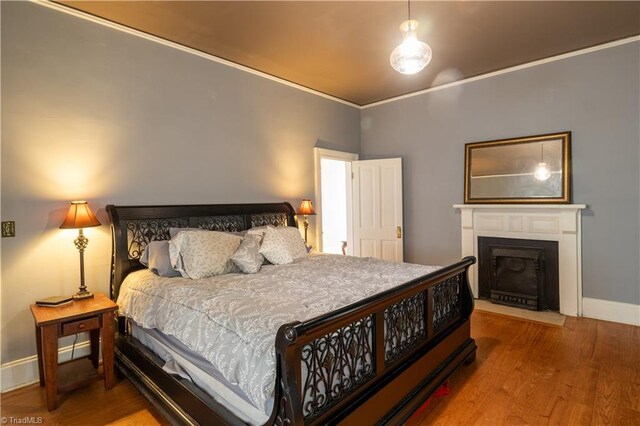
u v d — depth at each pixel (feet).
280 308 5.82
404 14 9.07
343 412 4.99
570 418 6.45
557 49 11.58
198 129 11.24
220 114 11.84
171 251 8.68
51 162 8.37
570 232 11.85
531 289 12.75
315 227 15.31
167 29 9.76
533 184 12.65
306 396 4.66
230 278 8.31
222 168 11.91
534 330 10.72
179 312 6.53
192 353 6.14
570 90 11.89
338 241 25.12
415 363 6.64
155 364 6.87
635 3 8.75
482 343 9.84
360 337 5.57
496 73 13.46
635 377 7.82
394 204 16.28
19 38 7.90
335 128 16.39
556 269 12.27
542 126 12.51
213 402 5.52
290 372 4.30
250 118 12.77
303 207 13.89
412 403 6.30
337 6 8.66
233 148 12.24
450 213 15.01
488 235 13.74
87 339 9.06
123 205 9.57
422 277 6.82
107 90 9.28
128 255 9.22
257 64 12.35
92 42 9.02
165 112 10.44
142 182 9.96
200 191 11.30
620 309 11.25
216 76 11.71
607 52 11.18
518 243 13.04
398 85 14.85
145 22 9.36
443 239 15.26
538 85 12.53
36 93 8.14
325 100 15.87
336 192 24.93
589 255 11.74
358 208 17.29
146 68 10.02
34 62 8.11
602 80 11.30
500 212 13.38
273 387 4.50
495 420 6.47
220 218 11.46
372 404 5.48
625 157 11.02
